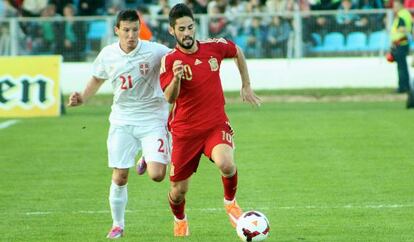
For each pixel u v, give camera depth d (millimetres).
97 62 23047
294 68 60625
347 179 31016
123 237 22922
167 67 21469
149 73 22719
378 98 57812
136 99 22844
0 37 59031
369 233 22906
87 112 53531
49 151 38938
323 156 36094
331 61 60562
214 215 25797
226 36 59594
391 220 24547
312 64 60625
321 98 58250
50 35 59438
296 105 55500
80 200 28391
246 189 29562
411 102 51781
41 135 43875
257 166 34031
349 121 46781
